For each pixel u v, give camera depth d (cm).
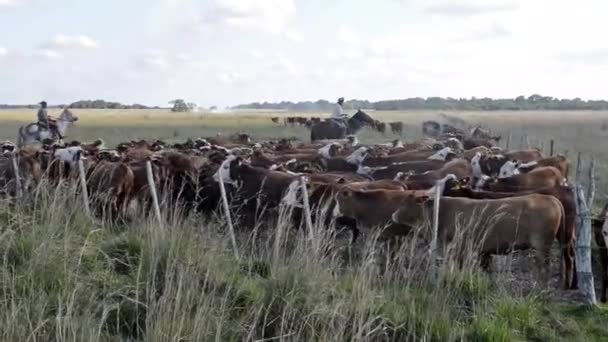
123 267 785
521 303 811
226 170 1321
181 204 1223
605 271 970
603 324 812
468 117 7950
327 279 781
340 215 1093
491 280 919
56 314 645
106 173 1251
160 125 6103
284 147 2172
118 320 655
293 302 714
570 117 8212
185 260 775
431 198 1015
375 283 806
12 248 758
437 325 730
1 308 638
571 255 998
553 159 1612
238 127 5731
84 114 9894
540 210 946
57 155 1480
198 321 636
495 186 1272
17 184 1171
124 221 1046
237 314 718
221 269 792
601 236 971
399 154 1844
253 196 1270
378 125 4512
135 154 1725
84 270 757
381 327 709
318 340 663
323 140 2850
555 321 806
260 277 809
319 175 1340
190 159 1511
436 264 935
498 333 728
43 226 817
